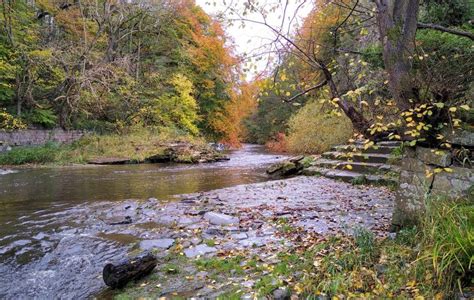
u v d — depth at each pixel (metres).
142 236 4.35
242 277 3.08
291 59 4.10
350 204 5.82
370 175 7.89
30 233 4.48
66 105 15.70
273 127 27.59
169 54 21.05
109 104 16.89
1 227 4.73
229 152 20.69
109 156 13.62
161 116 17.88
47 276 3.33
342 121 15.46
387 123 3.74
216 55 19.41
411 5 3.41
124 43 20.14
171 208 5.72
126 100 16.73
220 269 3.28
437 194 3.46
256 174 10.44
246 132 33.84
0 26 15.05
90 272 3.39
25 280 3.26
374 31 5.50
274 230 4.46
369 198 6.26
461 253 2.45
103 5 18.30
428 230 2.88
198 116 19.75
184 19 20.72
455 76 3.71
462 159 3.40
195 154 14.26
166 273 3.24
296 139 18.64
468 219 2.69
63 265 3.55
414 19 3.44
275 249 3.74
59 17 17.52
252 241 4.06
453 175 3.41
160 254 3.72
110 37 17.70
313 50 3.94
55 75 15.49
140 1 18.50
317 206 5.74
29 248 3.98
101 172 10.63
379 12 3.62
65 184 8.34
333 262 3.03
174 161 14.14
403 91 3.46
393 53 3.47
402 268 2.78
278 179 9.38
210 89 21.16
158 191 7.50
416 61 3.61
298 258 3.37
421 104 3.34
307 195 6.71
